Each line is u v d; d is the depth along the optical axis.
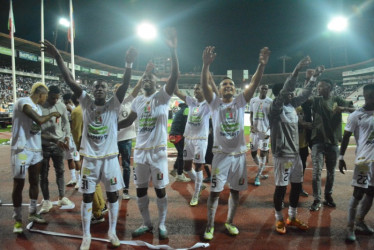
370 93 3.71
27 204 5.13
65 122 5.21
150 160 3.79
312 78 4.00
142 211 3.96
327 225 4.21
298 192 4.08
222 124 3.81
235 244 3.64
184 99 5.52
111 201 3.62
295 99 4.07
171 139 6.64
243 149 3.86
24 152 4.01
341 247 3.56
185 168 5.44
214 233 3.97
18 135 4.00
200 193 5.70
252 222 4.33
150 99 3.86
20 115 4.01
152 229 4.05
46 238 3.82
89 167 3.50
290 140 3.95
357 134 3.91
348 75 55.22
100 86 3.49
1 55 39.78
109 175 3.57
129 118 4.05
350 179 6.72
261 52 3.55
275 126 4.02
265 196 5.55
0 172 7.70
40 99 4.30
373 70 48.06
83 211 3.54
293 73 3.76
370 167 3.76
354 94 48.50
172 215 4.64
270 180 6.78
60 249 3.53
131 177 7.00
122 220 4.44
